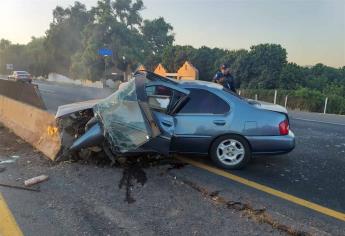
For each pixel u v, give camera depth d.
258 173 6.25
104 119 6.03
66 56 67.69
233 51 52.31
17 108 9.54
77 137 6.42
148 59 58.44
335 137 10.20
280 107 6.78
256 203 4.77
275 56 46.84
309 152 8.06
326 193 5.32
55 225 4.09
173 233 3.94
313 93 29.03
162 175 5.88
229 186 5.44
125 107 5.91
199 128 6.32
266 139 6.31
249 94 34.41
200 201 4.85
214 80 11.90
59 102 19.47
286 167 6.72
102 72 55.28
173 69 56.69
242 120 6.30
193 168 6.34
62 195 4.98
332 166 6.89
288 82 45.72
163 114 6.10
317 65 54.00
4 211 4.43
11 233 3.90
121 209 4.55
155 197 4.96
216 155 6.39
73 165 6.25
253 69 47.56
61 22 67.25
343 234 3.97
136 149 5.82
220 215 4.42
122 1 58.59
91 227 4.06
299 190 5.41
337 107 27.34
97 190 5.18
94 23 56.81
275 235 3.94
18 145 7.69
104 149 6.26
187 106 6.38
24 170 6.02
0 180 5.52
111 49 53.31
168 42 68.31
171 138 5.91
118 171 6.01
